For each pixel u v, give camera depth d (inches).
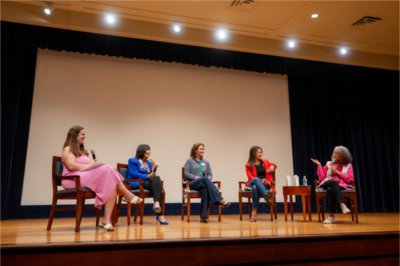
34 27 182.7
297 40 222.1
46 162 183.8
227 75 228.5
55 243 61.9
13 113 178.1
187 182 139.8
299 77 241.4
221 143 217.6
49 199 181.3
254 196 142.1
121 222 138.3
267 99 234.1
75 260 60.9
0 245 59.6
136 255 63.9
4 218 167.0
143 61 212.4
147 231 93.2
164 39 200.2
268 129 229.8
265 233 82.2
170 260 65.2
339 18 194.4
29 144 182.7
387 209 244.7
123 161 197.2
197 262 66.6
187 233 84.8
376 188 245.8
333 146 242.7
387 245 80.6
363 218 162.2
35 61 189.3
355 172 241.8
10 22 179.2
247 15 190.4
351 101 254.1
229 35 212.4
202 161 155.3
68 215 181.9
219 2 178.1
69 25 183.5
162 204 131.9
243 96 229.0
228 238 69.6
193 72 221.6
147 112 207.0
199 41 205.2
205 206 135.2
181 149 208.8
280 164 227.1
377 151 251.1
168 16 191.5
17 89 181.0
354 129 249.9
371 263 77.4
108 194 100.5
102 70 203.3
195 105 217.3
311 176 230.5
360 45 230.7
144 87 209.3
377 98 261.7
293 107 236.5
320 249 74.6
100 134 195.8
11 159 173.9
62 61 196.5
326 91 248.5
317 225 114.6
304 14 190.1
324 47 231.6
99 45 192.9
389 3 179.5
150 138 204.2
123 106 203.2
